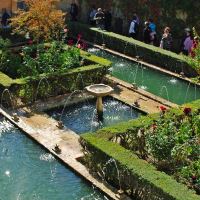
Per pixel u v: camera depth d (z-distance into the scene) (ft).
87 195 33.01
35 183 34.32
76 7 78.48
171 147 34.88
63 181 34.55
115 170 32.94
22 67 50.75
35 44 59.67
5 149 38.52
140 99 49.44
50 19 56.03
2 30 66.49
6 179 34.65
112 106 47.96
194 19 64.80
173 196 28.63
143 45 62.85
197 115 37.27
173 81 57.11
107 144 34.30
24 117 43.68
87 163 35.68
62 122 43.06
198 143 35.12
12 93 45.62
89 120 44.75
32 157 37.47
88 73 50.72
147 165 31.96
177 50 67.77
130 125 37.01
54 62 51.03
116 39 66.39
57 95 49.08
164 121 36.99
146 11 71.15
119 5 75.25
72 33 73.61
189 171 33.30
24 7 72.64
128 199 31.91
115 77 56.18
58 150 37.58
